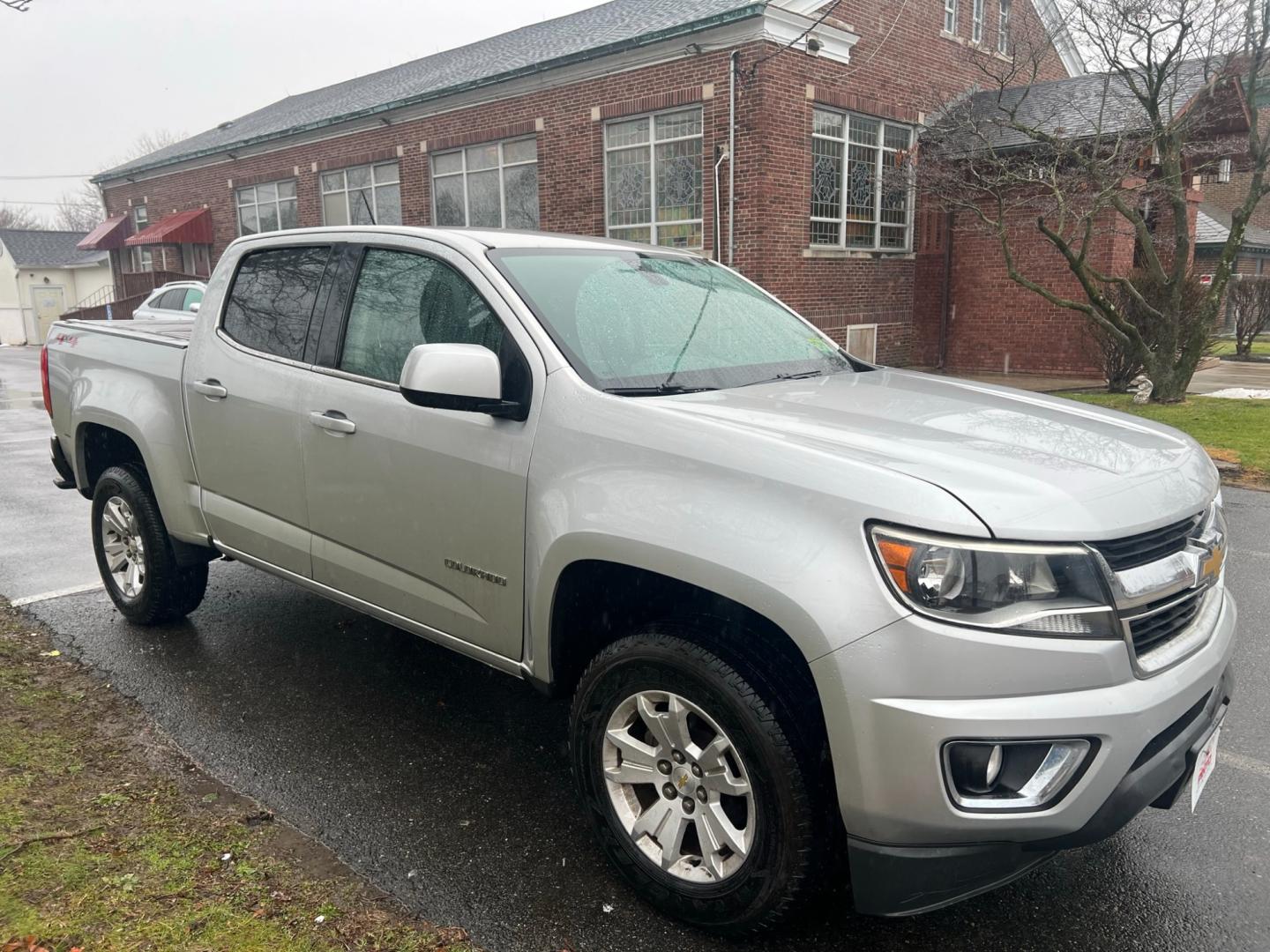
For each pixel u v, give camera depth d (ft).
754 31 46.60
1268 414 39.32
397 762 11.83
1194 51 38.09
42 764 11.14
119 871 8.98
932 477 7.52
